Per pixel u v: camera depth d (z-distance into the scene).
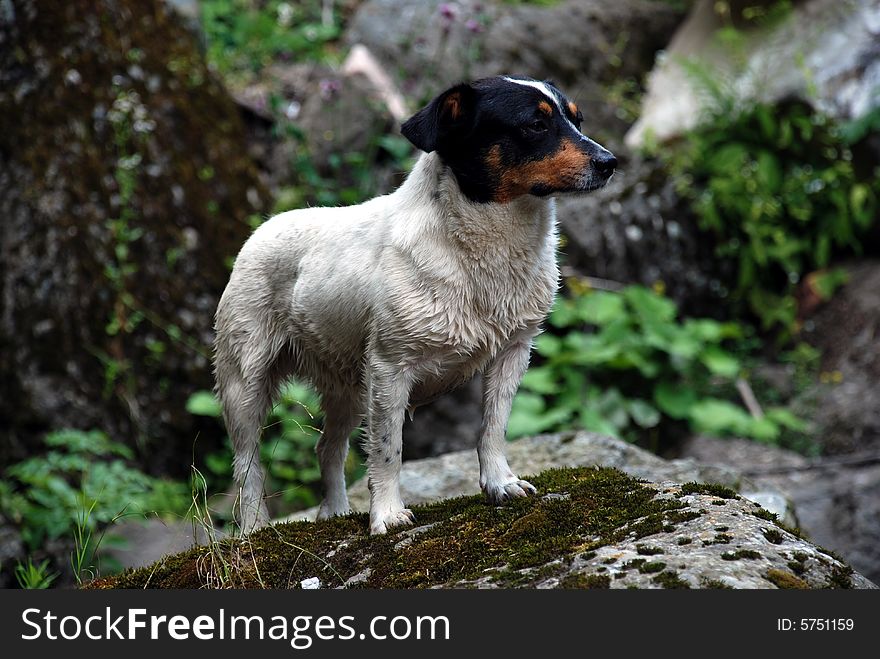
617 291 11.43
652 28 14.53
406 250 5.00
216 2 14.77
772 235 12.10
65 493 8.02
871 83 12.19
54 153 9.67
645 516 4.41
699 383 11.25
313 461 9.55
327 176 12.05
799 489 9.70
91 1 10.45
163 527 8.21
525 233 5.01
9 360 9.09
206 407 9.33
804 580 3.79
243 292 5.91
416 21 13.58
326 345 5.60
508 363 5.28
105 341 9.38
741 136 12.42
